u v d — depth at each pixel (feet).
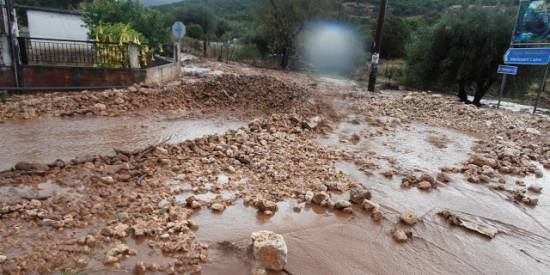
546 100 62.23
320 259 10.07
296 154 18.74
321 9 83.41
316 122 25.62
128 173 14.44
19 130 20.27
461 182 16.96
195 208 12.17
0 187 12.59
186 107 28.76
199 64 67.92
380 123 29.04
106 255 9.18
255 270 9.10
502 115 35.22
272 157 17.81
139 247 9.75
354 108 34.86
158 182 13.91
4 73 27.66
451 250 11.15
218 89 32.32
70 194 12.38
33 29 51.67
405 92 55.83
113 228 10.36
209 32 123.75
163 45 50.08
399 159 19.86
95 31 37.65
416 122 31.12
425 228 12.34
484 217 13.53
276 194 13.70
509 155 21.11
